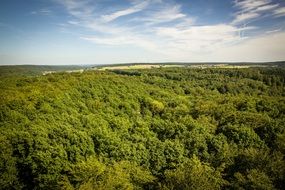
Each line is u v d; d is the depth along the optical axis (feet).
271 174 93.71
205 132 132.36
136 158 113.09
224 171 104.78
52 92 161.89
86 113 153.17
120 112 167.63
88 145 115.75
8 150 103.65
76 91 177.06
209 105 183.21
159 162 110.42
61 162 102.37
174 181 89.71
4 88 167.84
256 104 186.09
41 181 95.66
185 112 176.04
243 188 87.40
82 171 91.09
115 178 87.56
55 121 130.62
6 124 120.78
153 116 178.19
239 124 142.00
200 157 115.34
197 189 83.82
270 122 139.33
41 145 106.93
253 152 104.06
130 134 138.10
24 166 102.68
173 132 136.15
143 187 96.07
